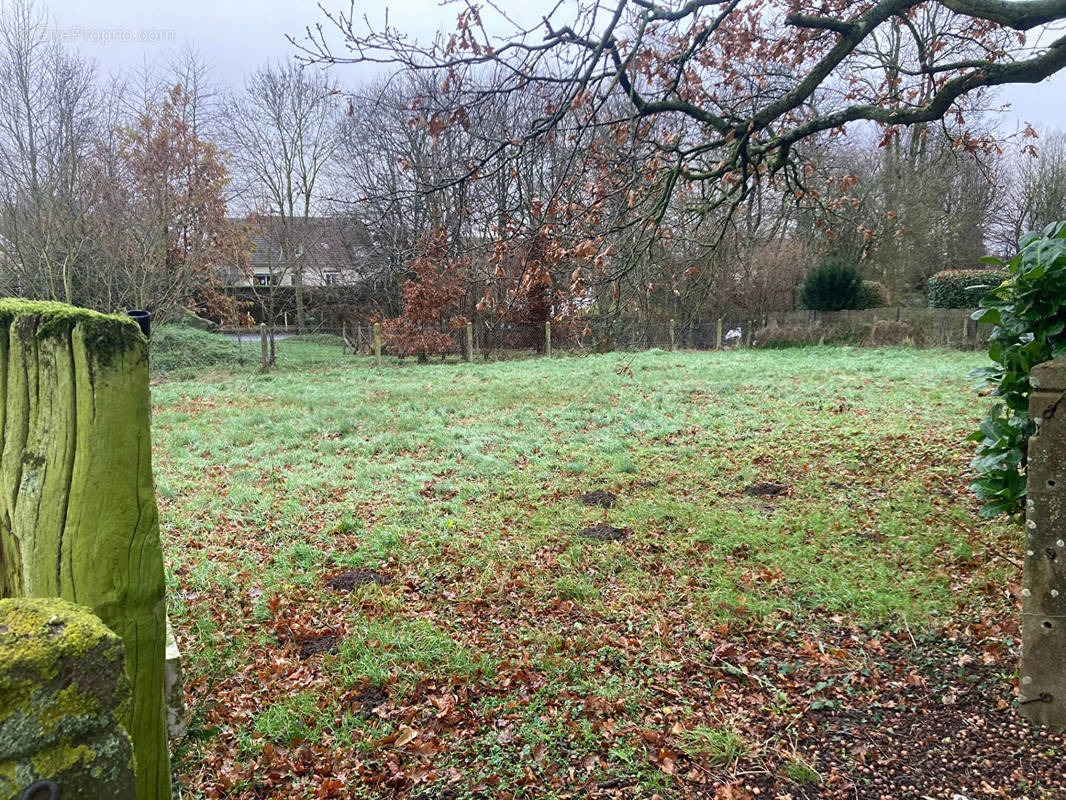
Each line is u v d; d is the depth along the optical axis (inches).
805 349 822.5
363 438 397.4
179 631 163.2
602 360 762.2
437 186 212.5
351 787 107.4
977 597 153.1
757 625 152.4
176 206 807.1
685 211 256.8
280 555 209.8
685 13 185.2
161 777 45.0
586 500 259.4
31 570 40.4
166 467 333.7
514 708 125.3
